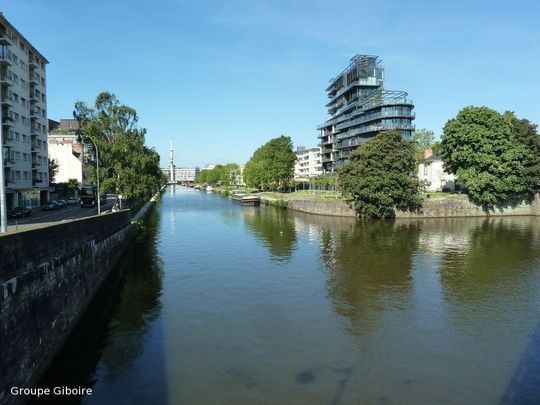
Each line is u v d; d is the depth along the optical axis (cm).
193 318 2156
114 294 2597
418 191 6588
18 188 6888
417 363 1648
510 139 6419
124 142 5075
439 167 9188
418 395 1417
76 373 1593
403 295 2503
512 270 3069
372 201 6500
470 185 6372
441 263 3325
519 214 6950
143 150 5550
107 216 3131
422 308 2273
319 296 2498
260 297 2494
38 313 1535
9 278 1319
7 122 6406
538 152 6644
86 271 2352
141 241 4669
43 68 8338
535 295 2481
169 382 1508
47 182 8494
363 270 3127
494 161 6247
